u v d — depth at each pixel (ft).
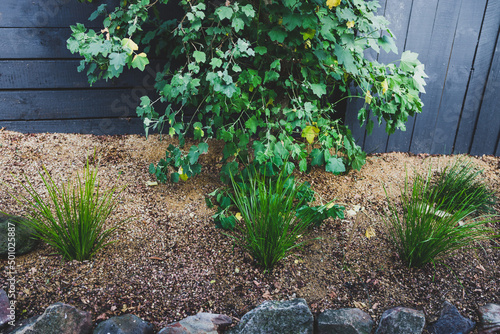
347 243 7.30
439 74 10.03
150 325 5.69
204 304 6.07
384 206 8.28
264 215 6.47
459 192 8.05
